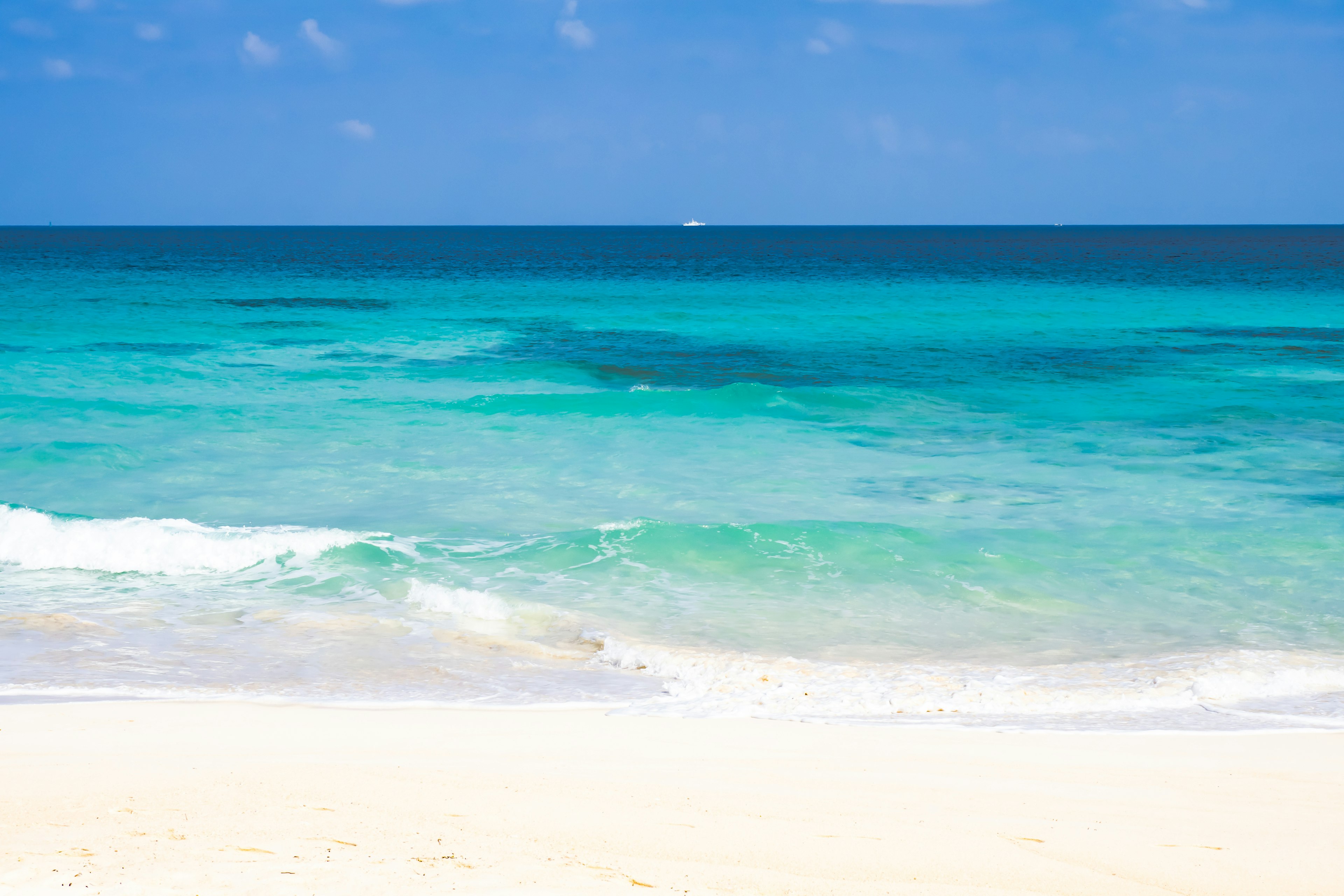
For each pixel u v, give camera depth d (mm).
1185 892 4047
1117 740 6426
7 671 7926
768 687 7727
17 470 15008
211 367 25469
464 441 17516
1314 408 20750
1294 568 11062
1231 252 116562
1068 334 34688
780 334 34719
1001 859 4320
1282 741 6430
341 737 6254
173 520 11883
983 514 13219
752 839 4484
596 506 13531
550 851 4238
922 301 47562
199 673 7996
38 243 150875
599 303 45594
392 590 10320
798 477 15180
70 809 4703
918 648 8883
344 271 72500
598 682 7969
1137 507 13523
